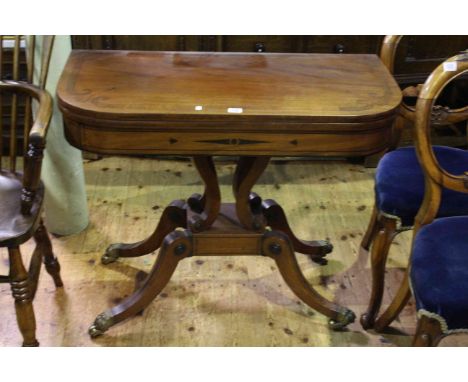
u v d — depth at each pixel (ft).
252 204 5.43
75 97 4.12
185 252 5.10
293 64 4.87
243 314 5.59
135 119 3.96
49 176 6.08
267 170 7.95
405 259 6.39
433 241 4.20
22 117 7.39
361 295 5.88
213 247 5.12
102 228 6.68
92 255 6.25
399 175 5.01
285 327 5.47
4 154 7.64
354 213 7.16
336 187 7.66
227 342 5.29
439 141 8.17
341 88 4.45
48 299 5.66
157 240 5.89
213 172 4.75
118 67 4.66
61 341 5.23
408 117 5.31
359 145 4.17
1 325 5.36
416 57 7.47
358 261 6.33
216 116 3.96
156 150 4.13
